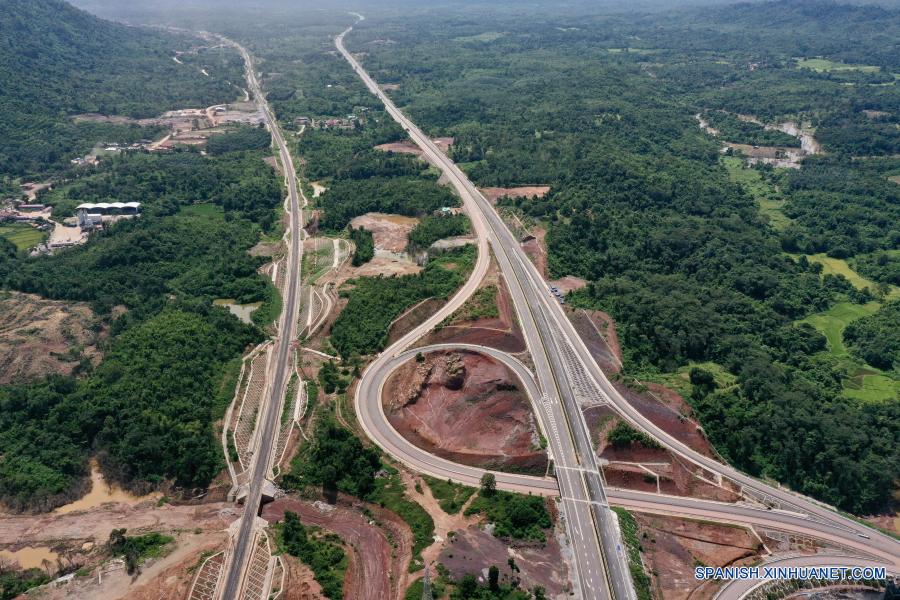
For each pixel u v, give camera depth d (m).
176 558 122.56
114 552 124.75
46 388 156.38
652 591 118.88
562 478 140.88
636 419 154.50
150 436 148.88
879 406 160.25
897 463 140.50
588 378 166.50
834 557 127.25
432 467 146.12
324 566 120.38
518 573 118.44
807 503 139.12
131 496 141.75
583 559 122.56
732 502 138.50
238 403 169.75
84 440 150.00
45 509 136.25
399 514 133.88
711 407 154.75
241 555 123.94
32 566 122.69
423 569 118.75
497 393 159.75
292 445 153.62
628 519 132.25
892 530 134.25
